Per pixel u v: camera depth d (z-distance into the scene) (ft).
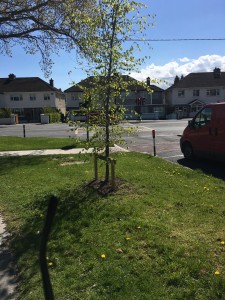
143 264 13.48
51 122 165.07
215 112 36.94
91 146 25.48
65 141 63.41
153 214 19.43
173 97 220.43
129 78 24.95
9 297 12.35
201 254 14.03
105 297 11.48
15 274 14.01
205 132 38.01
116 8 23.26
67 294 11.85
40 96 213.87
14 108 214.28
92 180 28.04
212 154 37.52
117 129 25.14
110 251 14.75
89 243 15.80
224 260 13.55
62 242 16.12
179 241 15.47
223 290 11.46
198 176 29.25
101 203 21.66
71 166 36.50
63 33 55.36
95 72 24.23
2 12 53.88
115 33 23.77
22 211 21.84
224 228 17.04
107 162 25.55
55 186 27.32
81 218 19.06
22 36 58.39
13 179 31.45
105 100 24.72
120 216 19.17
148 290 11.73
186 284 11.96
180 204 21.08
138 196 23.06
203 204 20.92
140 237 16.11
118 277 12.61
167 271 12.83
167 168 33.14
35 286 12.69
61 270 13.61
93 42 23.89
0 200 24.75
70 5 51.57
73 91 208.64
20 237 17.53
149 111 212.64
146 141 63.52
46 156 45.57
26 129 110.22
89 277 12.85
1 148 56.29
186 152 41.34
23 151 52.54
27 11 54.49
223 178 30.27
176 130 89.04
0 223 20.11
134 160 38.60
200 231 16.70
